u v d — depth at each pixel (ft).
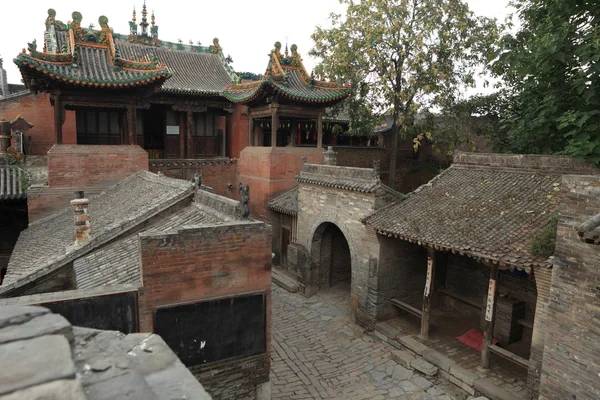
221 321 34.09
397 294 58.34
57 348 6.71
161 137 112.06
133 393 7.09
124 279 33.99
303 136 122.21
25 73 62.85
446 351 49.70
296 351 53.72
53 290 39.91
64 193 69.10
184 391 8.07
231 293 34.22
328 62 86.33
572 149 46.55
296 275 76.69
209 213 41.14
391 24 78.07
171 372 8.61
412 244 58.54
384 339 55.11
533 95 57.62
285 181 87.04
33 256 48.08
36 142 95.25
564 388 33.01
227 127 112.68
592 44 43.29
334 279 76.38
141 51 109.60
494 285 43.78
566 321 32.81
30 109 94.48
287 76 85.81
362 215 59.36
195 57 116.47
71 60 65.98
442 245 43.96
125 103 71.46
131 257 38.37
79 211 43.32
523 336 53.31
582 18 48.80
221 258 33.55
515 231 41.57
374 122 87.71
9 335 6.98
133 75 68.80
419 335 53.16
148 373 8.47
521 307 52.24
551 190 45.70
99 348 8.70
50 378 5.90
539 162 49.62
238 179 97.81
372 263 56.80
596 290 30.71
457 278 62.44
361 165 106.93
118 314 29.91
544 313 36.47
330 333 58.70
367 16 79.10
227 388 35.01
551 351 33.96
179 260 31.99
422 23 77.87
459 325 57.00
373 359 51.52
